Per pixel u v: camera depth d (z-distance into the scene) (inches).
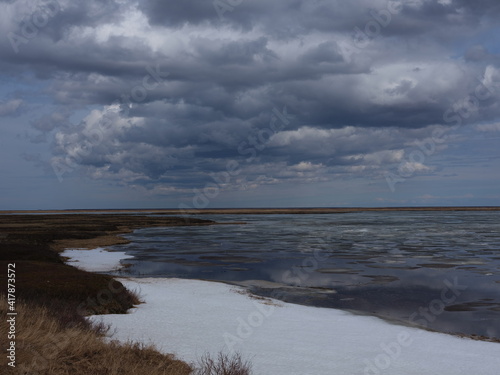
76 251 1982.0
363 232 3208.7
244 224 4667.8
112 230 3597.4
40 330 455.2
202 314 759.1
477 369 505.4
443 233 3053.6
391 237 2731.3
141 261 1659.7
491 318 792.9
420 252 1900.8
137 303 835.4
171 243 2452.0
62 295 762.2
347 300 953.5
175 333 620.1
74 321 557.0
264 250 2052.2
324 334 649.0
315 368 486.9
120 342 522.3
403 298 974.4
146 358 458.0
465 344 615.8
